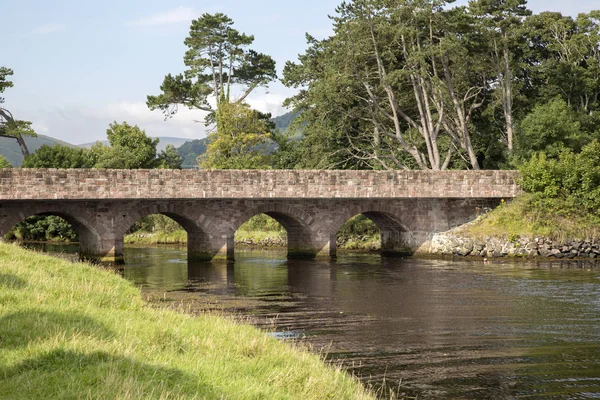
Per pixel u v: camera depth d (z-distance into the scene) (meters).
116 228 45.34
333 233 50.19
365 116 66.81
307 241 51.22
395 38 59.00
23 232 80.94
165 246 71.06
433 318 25.70
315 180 47.53
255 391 11.48
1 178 40.12
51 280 21.69
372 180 48.75
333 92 60.47
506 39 60.88
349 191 48.25
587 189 49.44
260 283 36.69
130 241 76.88
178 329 15.91
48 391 10.37
